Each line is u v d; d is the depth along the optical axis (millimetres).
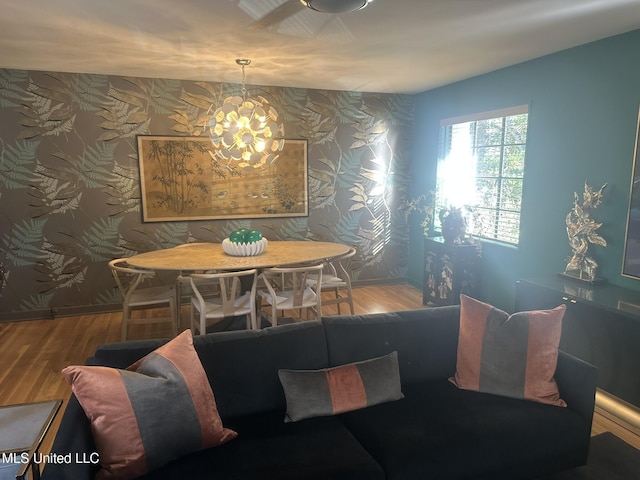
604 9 2480
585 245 3156
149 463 1523
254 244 3721
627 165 2982
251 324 3426
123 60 3623
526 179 3828
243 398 1938
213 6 2389
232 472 1551
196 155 4629
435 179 5082
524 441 1812
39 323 4242
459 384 2154
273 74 4172
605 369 2713
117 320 4332
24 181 4164
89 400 1505
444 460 1685
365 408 1976
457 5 2385
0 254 4180
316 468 1580
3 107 4020
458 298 4324
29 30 2809
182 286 4730
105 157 4355
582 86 3258
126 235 4539
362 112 5207
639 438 2424
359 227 5418
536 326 2090
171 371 1654
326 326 2184
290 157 4980
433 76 4301
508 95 3945
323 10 2273
